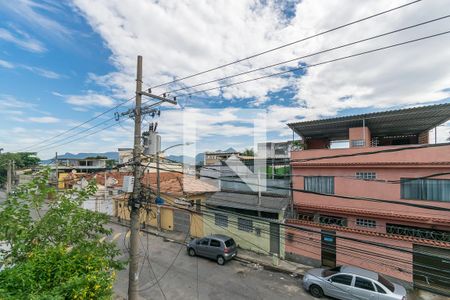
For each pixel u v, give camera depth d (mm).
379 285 8406
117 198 21375
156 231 17984
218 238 13000
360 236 10836
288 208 14320
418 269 9680
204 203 15414
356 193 13023
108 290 4973
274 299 9352
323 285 9328
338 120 14938
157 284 10562
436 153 11250
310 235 12156
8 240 6426
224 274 11492
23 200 7125
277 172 15953
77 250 6105
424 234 11422
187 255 13805
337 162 13547
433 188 11250
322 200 13898
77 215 7148
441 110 12391
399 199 11961
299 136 20469
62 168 37344
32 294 3914
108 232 7793
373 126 16188
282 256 12836
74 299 4258
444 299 9172
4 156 40438
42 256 5215
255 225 13828
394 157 12203
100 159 45812
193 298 9469
